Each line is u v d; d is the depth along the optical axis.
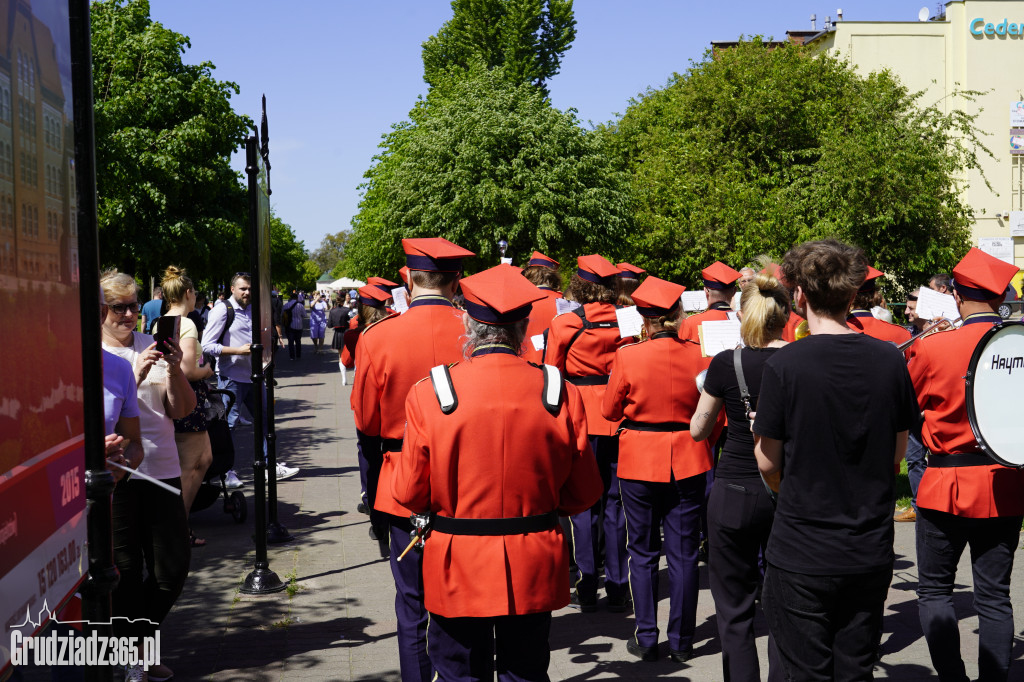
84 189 2.34
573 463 3.22
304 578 6.16
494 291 3.18
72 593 2.24
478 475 3.06
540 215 30.73
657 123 41.78
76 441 2.30
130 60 26.86
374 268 44.66
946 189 25.33
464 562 3.06
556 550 3.14
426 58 54.69
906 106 25.86
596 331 5.72
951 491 3.83
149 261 26.64
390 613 5.46
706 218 30.84
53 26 2.22
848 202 24.39
